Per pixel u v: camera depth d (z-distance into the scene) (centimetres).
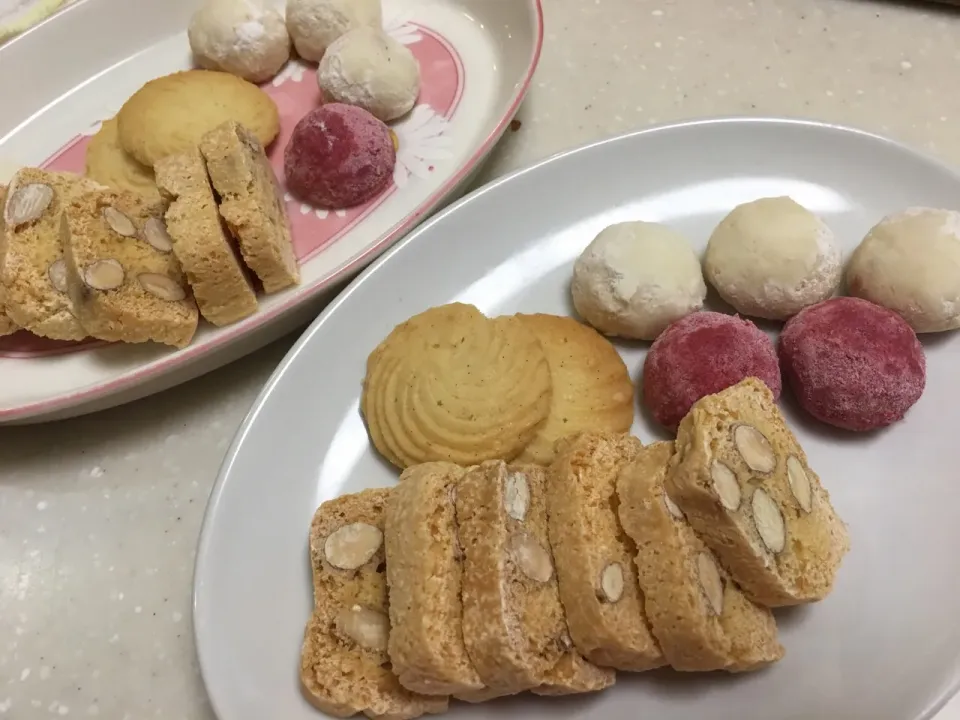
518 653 13
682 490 14
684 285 18
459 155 23
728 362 17
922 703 15
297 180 22
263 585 16
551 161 21
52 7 26
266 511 17
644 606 14
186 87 23
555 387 18
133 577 18
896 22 26
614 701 15
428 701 15
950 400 18
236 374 20
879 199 20
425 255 20
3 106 25
